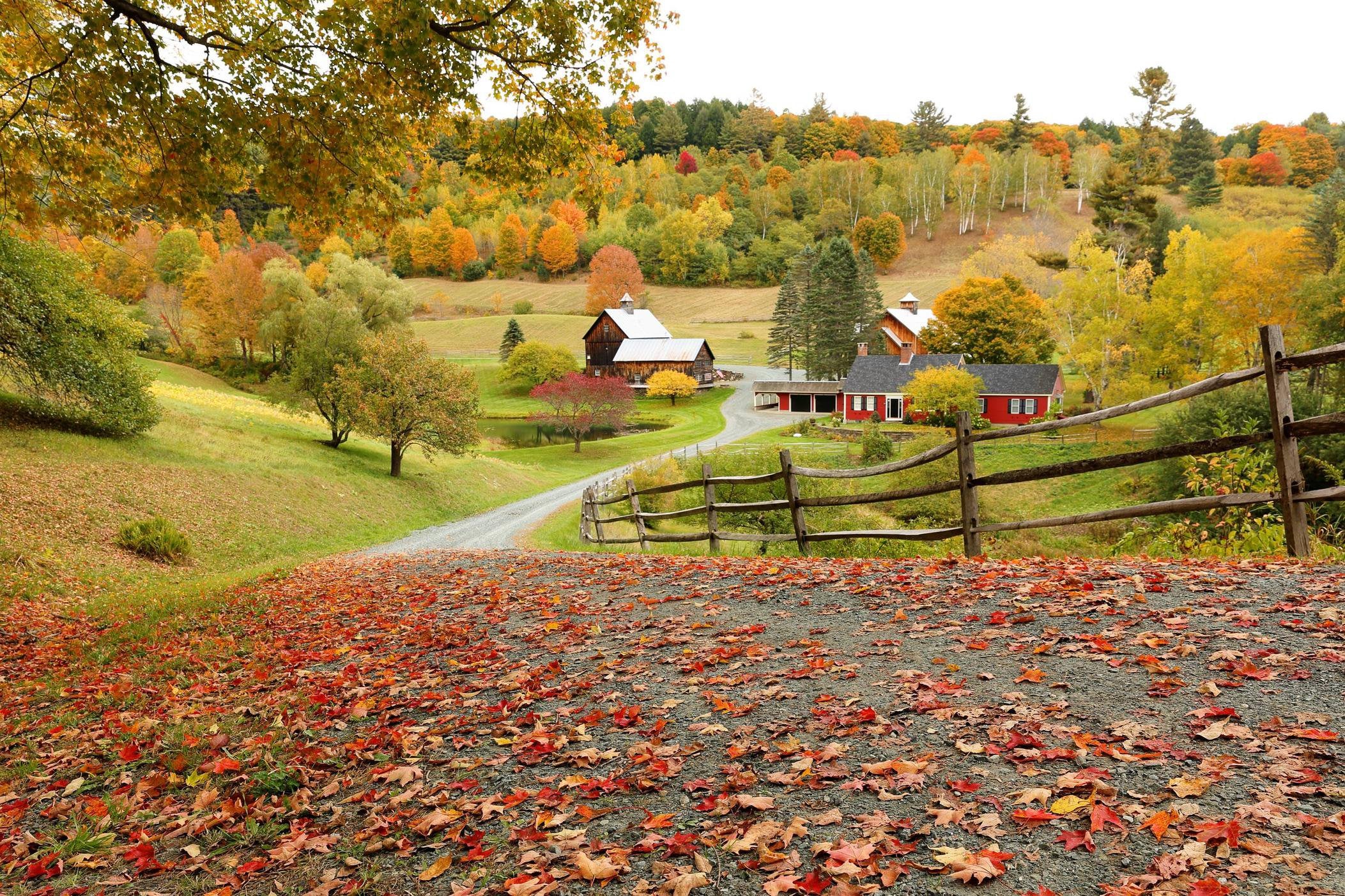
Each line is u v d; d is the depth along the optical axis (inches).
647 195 7495.1
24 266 1007.6
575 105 404.8
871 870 104.6
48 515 811.4
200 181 368.8
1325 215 2395.4
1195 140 5369.1
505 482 1868.8
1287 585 189.8
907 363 2753.4
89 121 350.3
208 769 178.7
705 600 270.5
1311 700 131.3
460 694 208.4
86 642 354.6
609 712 178.5
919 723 146.9
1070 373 3216.0
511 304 5969.5
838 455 2117.4
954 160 7096.5
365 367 1625.2
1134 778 117.0
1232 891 90.4
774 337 4060.0
